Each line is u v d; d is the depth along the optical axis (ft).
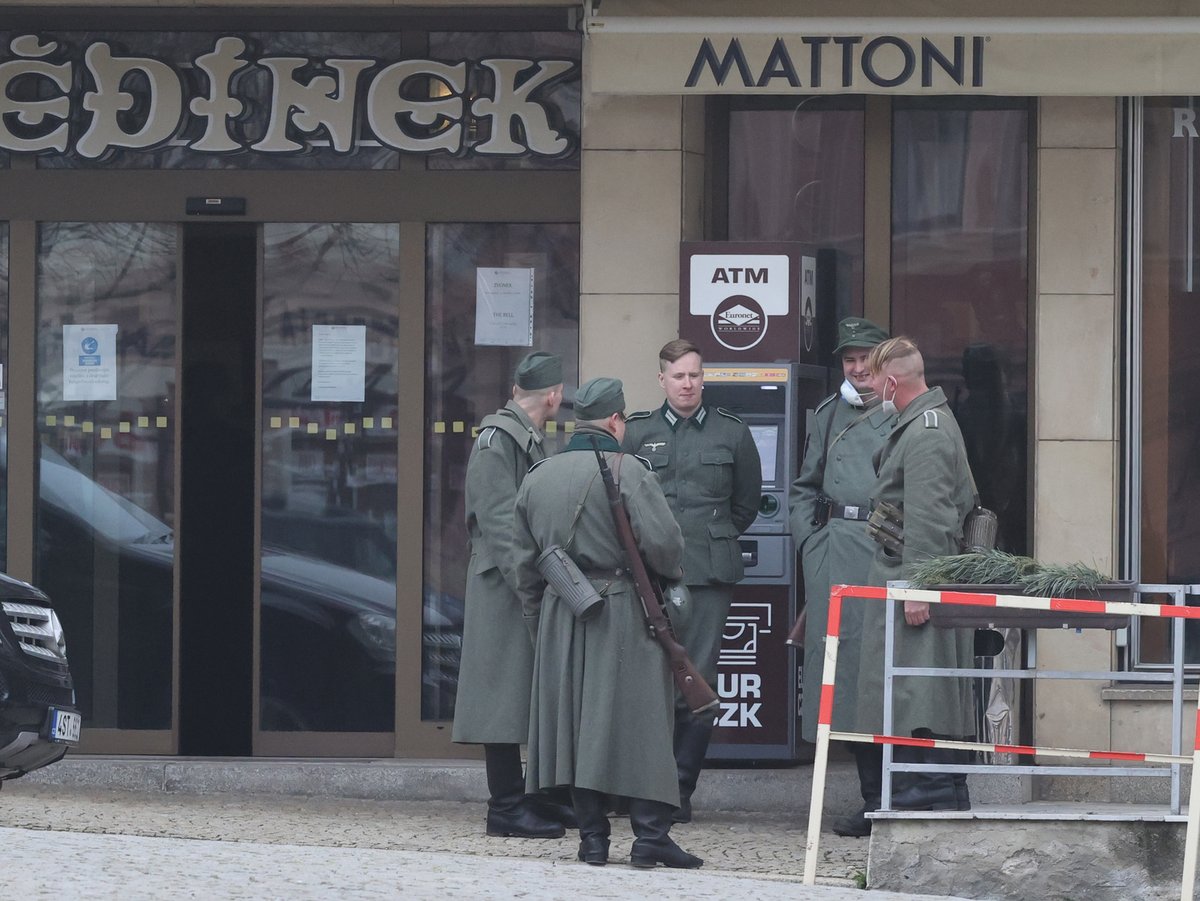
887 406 86.89
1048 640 94.58
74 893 59.67
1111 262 95.76
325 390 103.24
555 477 75.72
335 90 102.27
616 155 97.19
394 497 103.04
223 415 103.30
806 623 87.76
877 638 80.84
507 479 83.05
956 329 99.66
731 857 80.89
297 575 103.14
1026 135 99.66
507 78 101.55
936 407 81.10
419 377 102.37
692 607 88.58
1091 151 95.96
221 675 102.89
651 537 74.49
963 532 81.66
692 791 88.74
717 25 90.79
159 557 103.60
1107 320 95.71
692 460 88.74
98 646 103.60
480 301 102.68
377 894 62.34
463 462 102.78
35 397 103.50
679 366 88.58
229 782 98.07
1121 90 89.66
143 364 103.86
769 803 93.50
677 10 91.30
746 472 89.45
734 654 93.25
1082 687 94.38
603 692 74.13
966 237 99.71
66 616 103.76
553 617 75.82
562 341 102.42
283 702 102.99
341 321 102.99
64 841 73.36
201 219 102.68
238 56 102.68
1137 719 94.38
